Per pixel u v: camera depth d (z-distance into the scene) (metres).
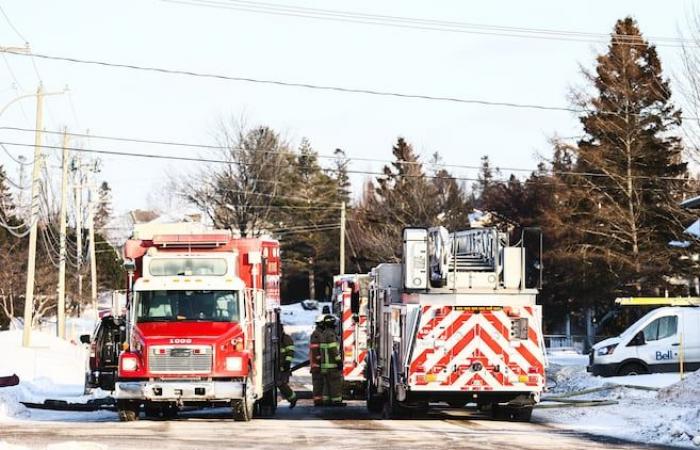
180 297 33.72
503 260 32.06
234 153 127.56
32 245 68.06
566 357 74.69
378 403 39.12
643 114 88.19
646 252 87.25
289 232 149.00
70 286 118.81
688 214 81.94
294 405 42.09
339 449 24.03
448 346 31.27
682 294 88.75
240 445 24.88
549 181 99.38
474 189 144.62
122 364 32.50
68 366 63.22
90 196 99.12
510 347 31.36
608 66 87.38
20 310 112.88
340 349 44.38
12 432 28.45
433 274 32.03
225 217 128.00
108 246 134.75
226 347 32.44
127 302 35.19
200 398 32.09
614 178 87.75
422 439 26.42
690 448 24.59
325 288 163.00
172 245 35.25
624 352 50.69
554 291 98.81
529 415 32.69
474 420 33.53
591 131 89.56
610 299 90.75
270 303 39.09
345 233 131.50
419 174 120.81
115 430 29.25
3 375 50.22
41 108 67.19
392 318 33.81
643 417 32.00
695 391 35.16
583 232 88.88
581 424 31.55
